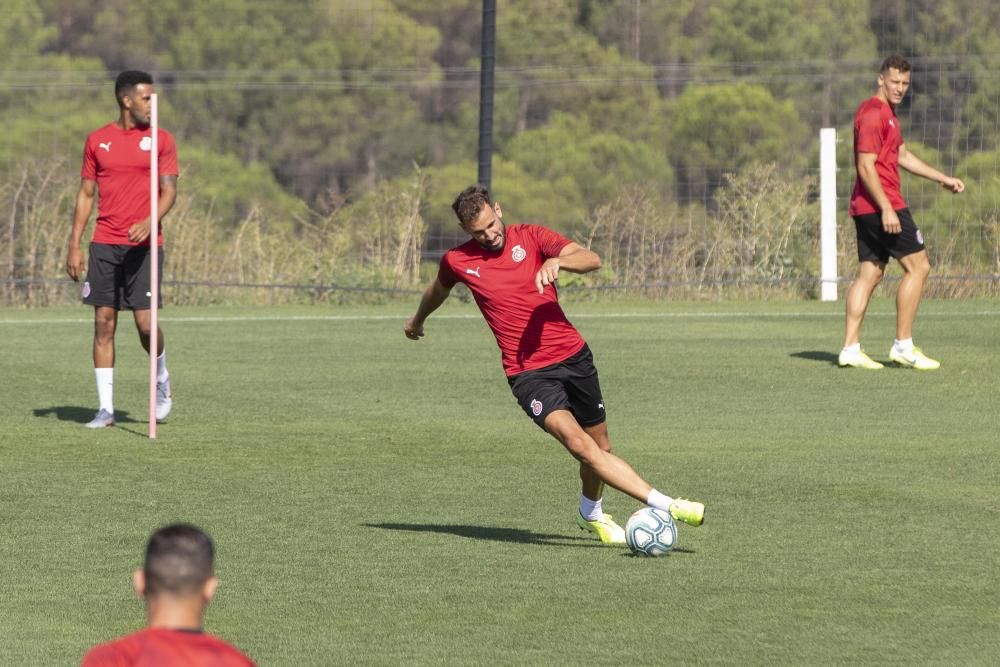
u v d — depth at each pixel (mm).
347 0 152750
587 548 26641
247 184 139250
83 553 26188
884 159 49312
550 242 26266
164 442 37500
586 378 26484
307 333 61375
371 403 43969
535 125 144625
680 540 27188
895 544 26859
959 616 22266
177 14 151250
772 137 129750
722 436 38469
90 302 39344
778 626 21734
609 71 142375
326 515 29328
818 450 36406
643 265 77500
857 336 50656
